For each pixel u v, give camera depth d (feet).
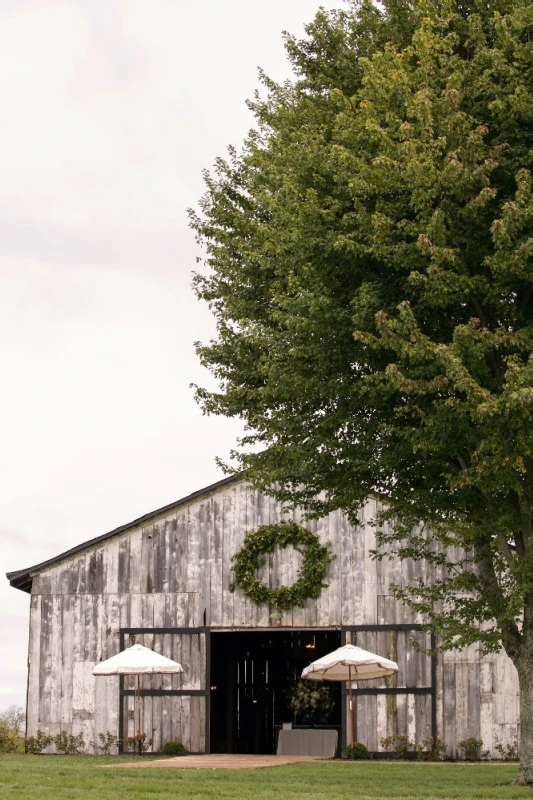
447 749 84.02
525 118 46.39
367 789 46.98
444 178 45.65
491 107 46.24
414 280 45.78
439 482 51.93
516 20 46.91
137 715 90.38
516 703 83.76
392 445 51.16
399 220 48.55
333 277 49.88
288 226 50.83
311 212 49.52
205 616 90.84
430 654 53.72
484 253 46.85
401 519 58.08
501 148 46.50
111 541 93.56
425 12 49.65
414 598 86.33
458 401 45.44
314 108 57.72
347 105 50.42
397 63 48.67
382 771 60.18
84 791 42.01
